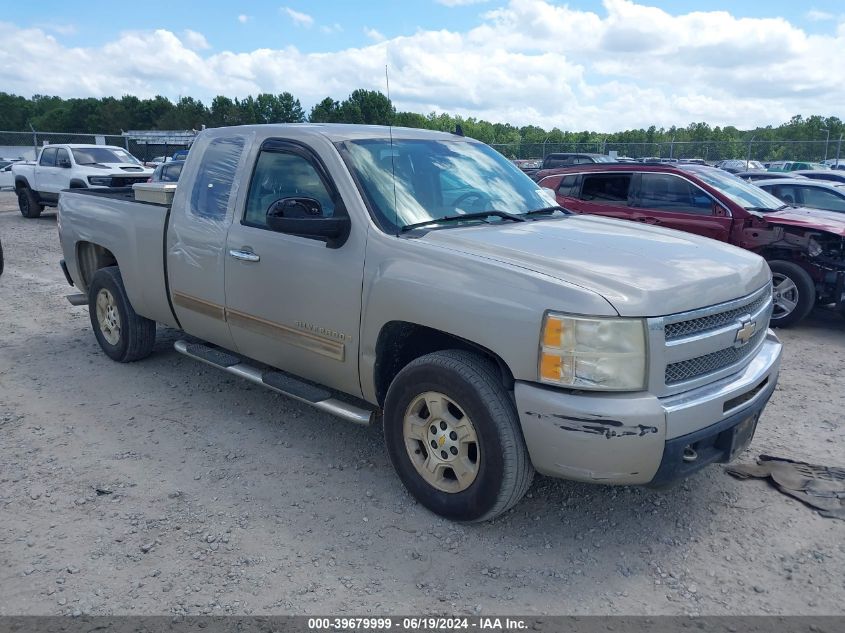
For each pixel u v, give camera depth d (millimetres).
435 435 3666
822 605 3072
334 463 4344
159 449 4516
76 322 7605
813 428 5000
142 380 5750
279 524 3658
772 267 8062
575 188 9734
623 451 3102
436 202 4207
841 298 7766
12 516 3699
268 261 4328
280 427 4871
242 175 4648
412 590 3145
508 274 3322
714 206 8508
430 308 3502
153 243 5266
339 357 4055
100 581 3174
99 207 5988
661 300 3172
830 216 8516
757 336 3865
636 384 3127
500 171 4871
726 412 3416
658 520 3734
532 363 3191
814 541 3553
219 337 4945
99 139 35719
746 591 3166
